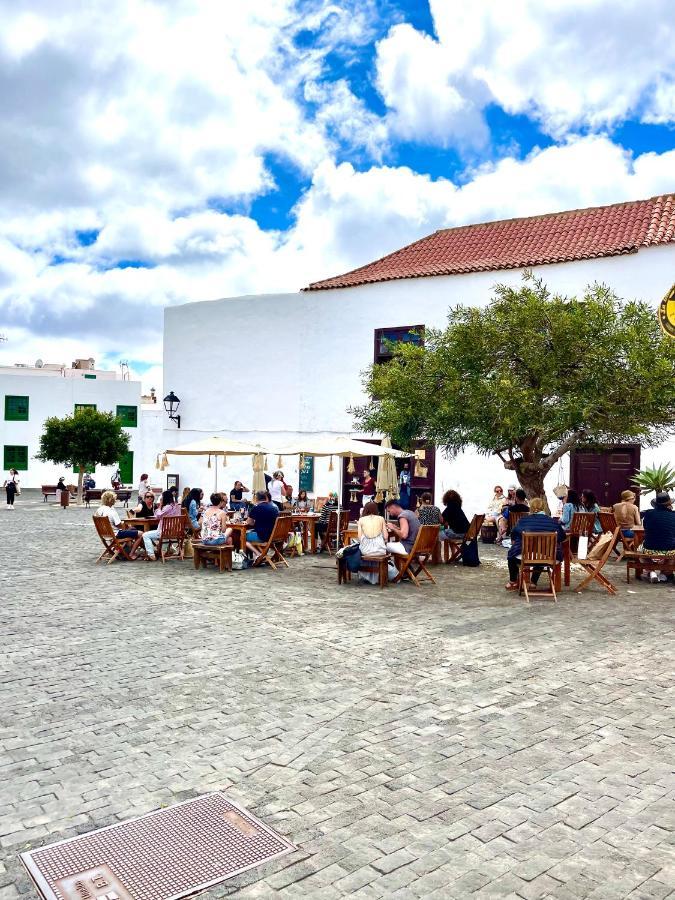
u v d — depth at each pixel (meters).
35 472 44.81
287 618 8.50
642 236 17.38
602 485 17.09
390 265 22.02
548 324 11.09
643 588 10.65
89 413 36.56
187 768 4.39
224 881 3.24
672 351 10.34
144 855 3.45
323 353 21.81
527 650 7.07
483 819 3.77
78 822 3.76
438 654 6.92
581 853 3.45
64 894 3.15
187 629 7.91
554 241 19.56
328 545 14.56
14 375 44.16
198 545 12.22
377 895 3.13
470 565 12.92
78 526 21.44
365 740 4.82
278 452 14.27
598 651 7.05
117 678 6.13
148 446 40.22
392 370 12.41
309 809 3.88
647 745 4.74
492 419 10.98
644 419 10.86
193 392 24.45
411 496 19.55
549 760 4.50
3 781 4.21
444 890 3.16
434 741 4.80
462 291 19.20
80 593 10.07
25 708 5.41
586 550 13.59
